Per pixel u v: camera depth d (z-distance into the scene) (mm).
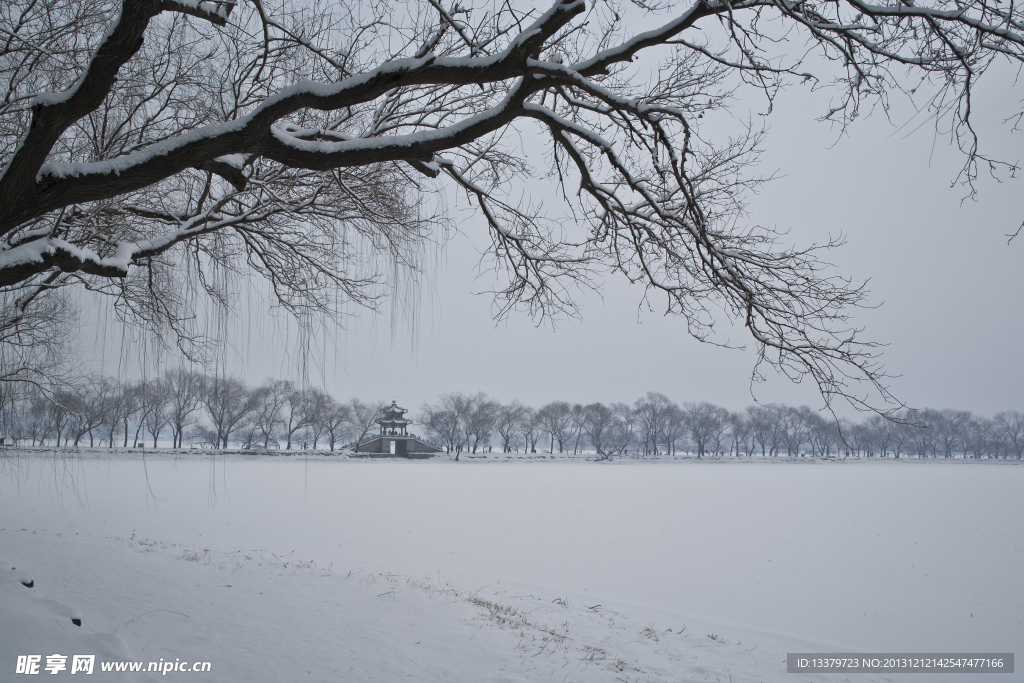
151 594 9500
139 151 4371
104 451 60625
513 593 14047
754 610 13875
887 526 28344
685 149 4879
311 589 11273
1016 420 136000
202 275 7562
